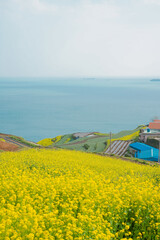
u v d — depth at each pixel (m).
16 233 7.45
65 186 11.70
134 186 11.69
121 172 22.02
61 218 8.81
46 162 23.36
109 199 10.37
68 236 7.57
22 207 9.07
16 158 25.08
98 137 111.62
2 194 11.20
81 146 88.50
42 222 7.89
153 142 64.44
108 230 8.21
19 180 12.70
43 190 11.41
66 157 29.92
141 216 10.02
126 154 66.06
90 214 9.12
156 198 10.74
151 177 21.33
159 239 8.95
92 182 12.07
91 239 7.78
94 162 27.31
